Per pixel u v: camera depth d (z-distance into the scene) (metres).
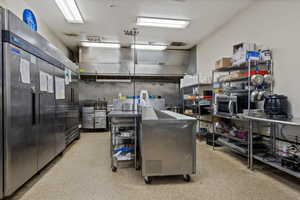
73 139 4.23
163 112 2.97
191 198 1.85
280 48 2.66
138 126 2.76
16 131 1.88
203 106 4.46
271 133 2.76
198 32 4.54
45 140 2.58
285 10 2.57
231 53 3.83
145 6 3.28
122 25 4.09
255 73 2.79
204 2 3.16
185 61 6.21
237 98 2.94
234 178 2.31
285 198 1.83
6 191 1.76
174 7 3.33
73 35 4.69
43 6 3.23
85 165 2.81
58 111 3.11
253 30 3.19
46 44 2.63
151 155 2.18
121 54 5.82
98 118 5.86
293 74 2.46
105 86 6.53
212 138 4.04
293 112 2.46
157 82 6.79
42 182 2.22
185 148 2.23
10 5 2.62
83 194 1.94
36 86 2.31
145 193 1.96
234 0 3.11
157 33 4.59
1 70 1.73
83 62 5.70
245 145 3.07
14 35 1.84
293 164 2.09
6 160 1.75
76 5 3.19
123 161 2.79
